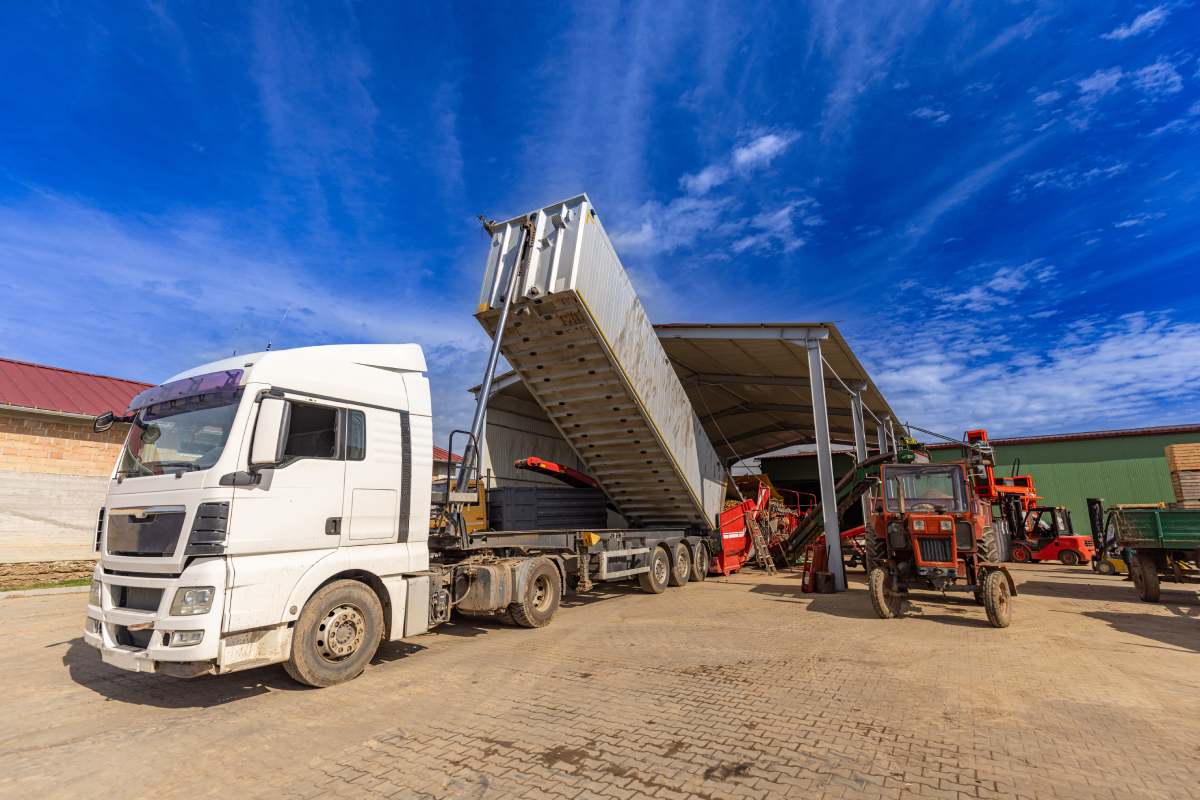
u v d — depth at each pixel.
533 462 11.43
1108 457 25.30
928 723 4.54
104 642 5.16
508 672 6.05
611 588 12.89
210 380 5.48
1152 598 11.17
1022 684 5.61
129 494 5.48
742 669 6.16
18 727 4.61
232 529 4.96
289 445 5.50
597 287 9.62
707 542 14.68
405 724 4.59
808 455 30.88
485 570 7.63
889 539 9.74
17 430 12.16
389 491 6.30
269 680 5.78
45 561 12.12
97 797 3.48
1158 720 4.61
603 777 3.64
